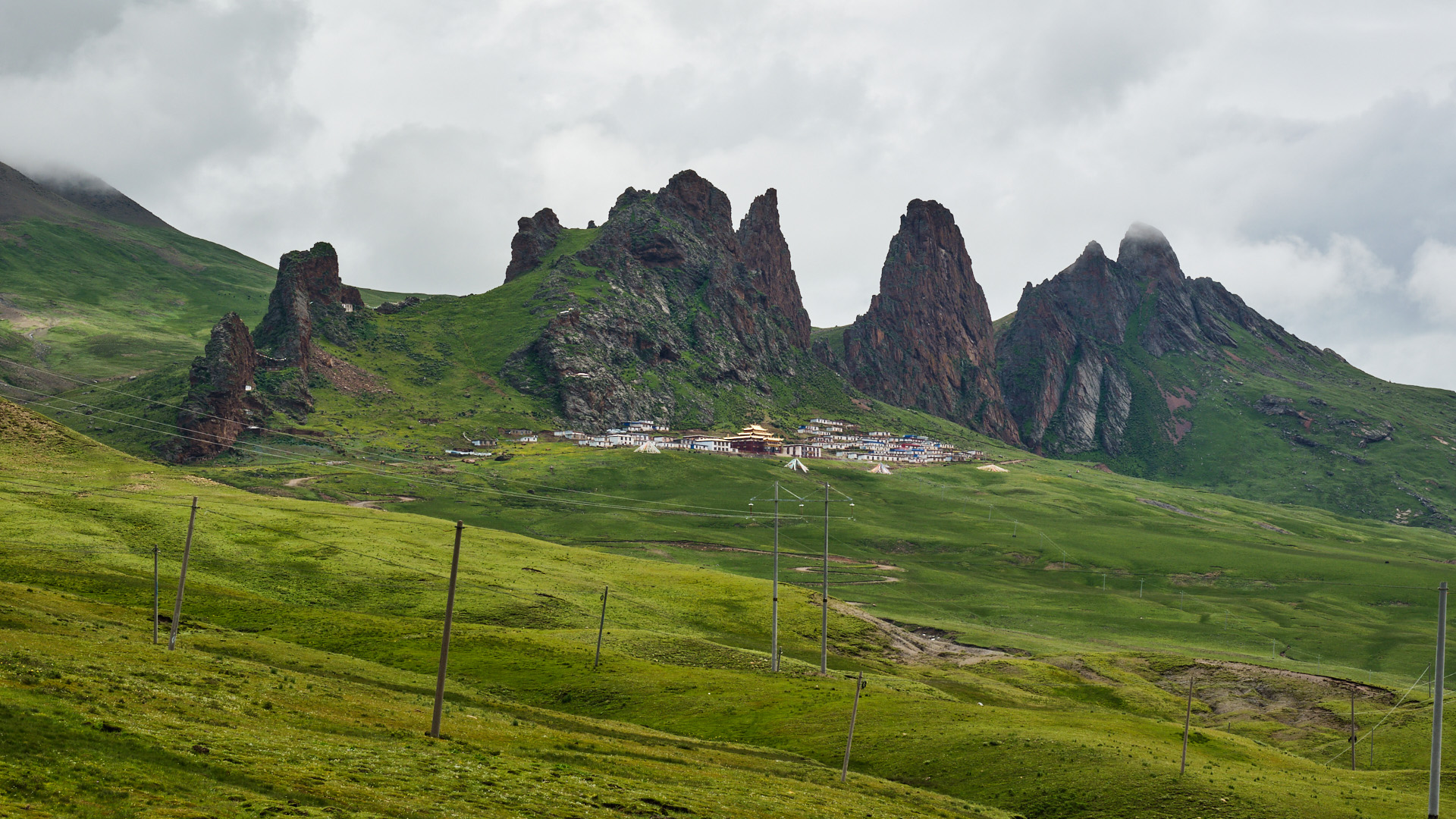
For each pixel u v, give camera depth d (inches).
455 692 3882.9
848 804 2768.2
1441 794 3523.6
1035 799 3248.0
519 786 2300.7
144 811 1641.2
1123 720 4367.6
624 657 5027.1
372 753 2359.7
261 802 1804.9
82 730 1956.2
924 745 3774.6
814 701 4357.8
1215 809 3056.1
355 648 4746.6
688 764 3051.2
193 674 2950.3
